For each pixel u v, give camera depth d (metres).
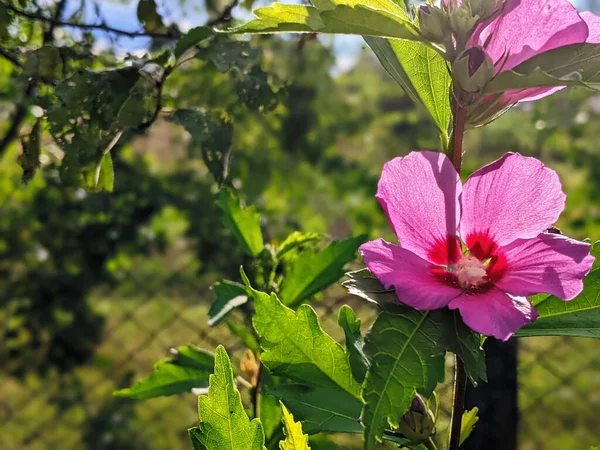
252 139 1.21
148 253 1.18
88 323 1.16
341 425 0.27
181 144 1.15
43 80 0.38
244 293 0.37
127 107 0.33
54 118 0.32
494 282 0.21
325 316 0.61
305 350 0.25
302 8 0.22
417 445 0.25
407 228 0.22
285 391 0.28
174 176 1.13
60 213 1.09
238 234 0.40
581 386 1.10
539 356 1.02
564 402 1.10
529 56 0.22
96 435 1.20
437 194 0.22
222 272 1.11
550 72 0.21
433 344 0.20
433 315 0.21
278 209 1.27
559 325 0.25
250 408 0.40
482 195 0.22
